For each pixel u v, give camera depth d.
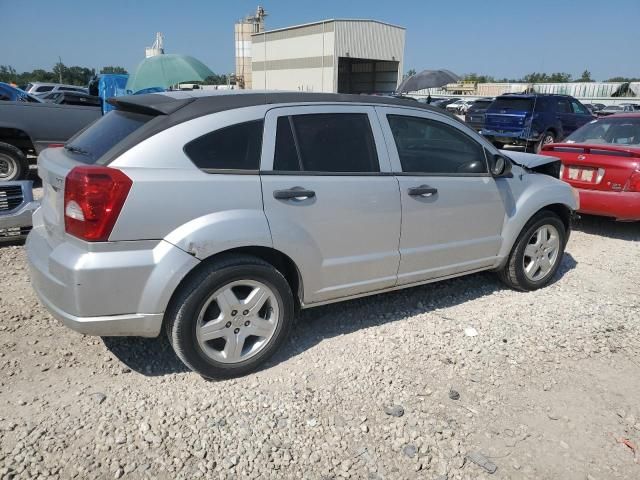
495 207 4.43
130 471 2.53
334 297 3.69
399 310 4.42
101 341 3.69
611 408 3.19
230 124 3.15
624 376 3.54
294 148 3.36
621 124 7.52
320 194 3.39
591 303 4.69
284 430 2.86
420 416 3.03
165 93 3.42
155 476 2.51
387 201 3.71
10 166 8.73
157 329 2.99
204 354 3.15
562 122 16.94
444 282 5.10
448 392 3.27
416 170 3.94
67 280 2.79
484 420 3.03
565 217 5.11
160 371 3.38
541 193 4.73
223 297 3.14
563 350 3.83
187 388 3.20
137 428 2.82
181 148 2.99
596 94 51.00
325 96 3.61
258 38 51.81
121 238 2.81
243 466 2.60
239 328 3.26
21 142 9.03
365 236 3.66
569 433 2.95
